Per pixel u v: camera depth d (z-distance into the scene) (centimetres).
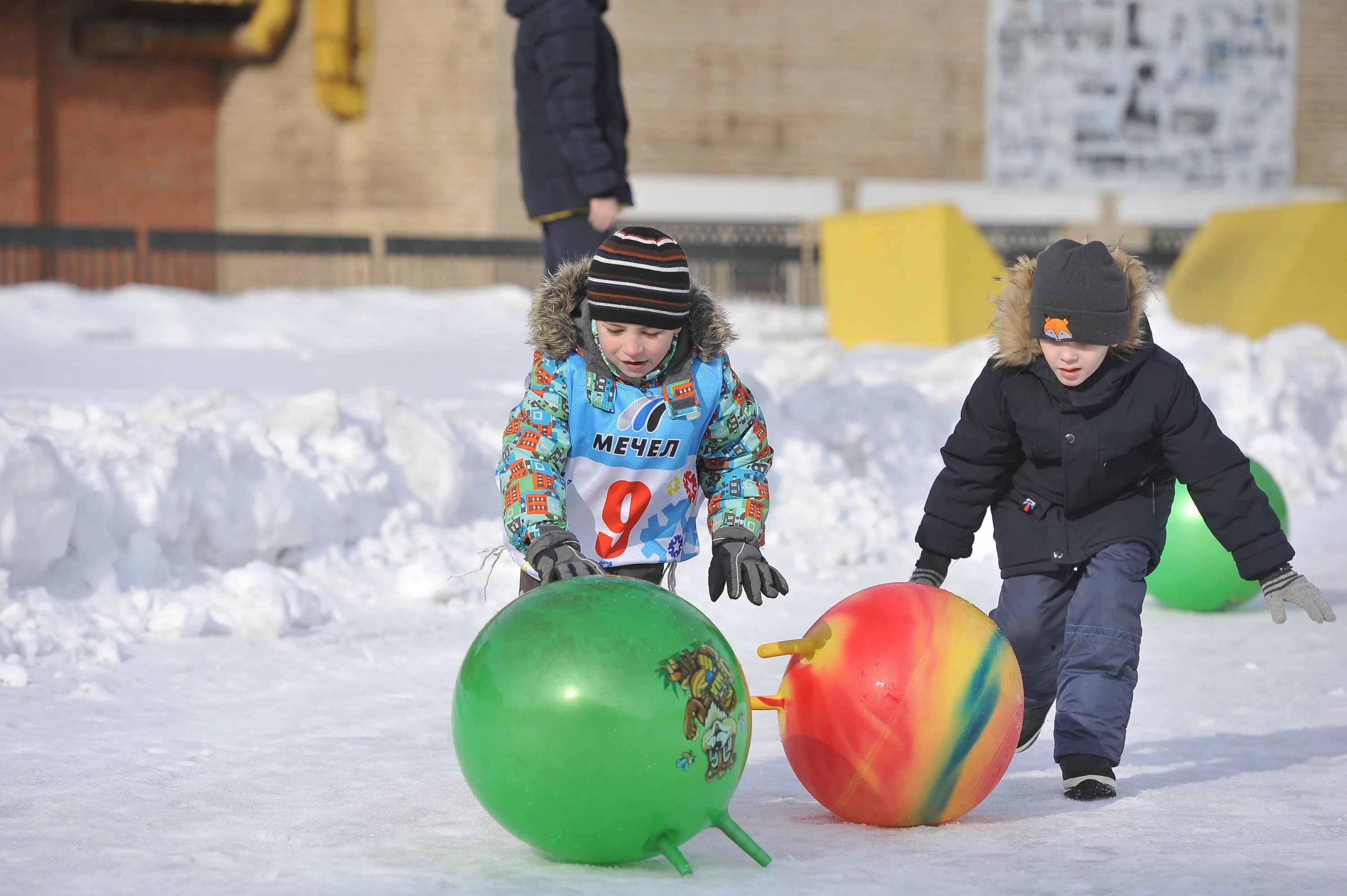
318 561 2041
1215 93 8406
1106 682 1184
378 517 2162
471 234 7606
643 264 1070
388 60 7719
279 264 7525
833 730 1049
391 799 1137
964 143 8206
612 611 944
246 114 7912
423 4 7644
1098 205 8325
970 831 1067
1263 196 8488
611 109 2381
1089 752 1172
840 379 2975
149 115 7856
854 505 2527
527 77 2367
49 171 7738
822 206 8012
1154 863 977
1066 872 953
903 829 1074
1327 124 8544
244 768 1228
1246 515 1177
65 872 933
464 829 1053
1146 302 1190
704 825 954
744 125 7944
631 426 1111
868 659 1049
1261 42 8438
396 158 7731
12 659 1564
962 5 8156
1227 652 1845
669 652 928
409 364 3900
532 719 909
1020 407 1198
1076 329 1145
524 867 954
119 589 1811
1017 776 1266
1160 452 1215
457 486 2258
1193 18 8350
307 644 1755
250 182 7919
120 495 1855
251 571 1906
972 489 1236
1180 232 8400
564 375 1104
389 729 1382
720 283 7306
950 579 2330
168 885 908
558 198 2361
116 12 7762
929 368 3706
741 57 7919
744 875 943
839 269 5666
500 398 3077
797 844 1027
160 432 1964
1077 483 1195
